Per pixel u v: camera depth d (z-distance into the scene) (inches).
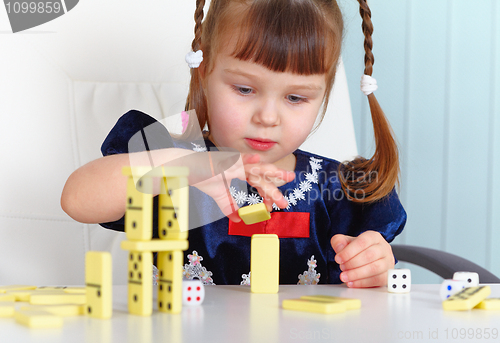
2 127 40.6
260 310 18.5
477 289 20.8
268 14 32.9
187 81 46.7
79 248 42.4
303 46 32.8
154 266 39.7
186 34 46.9
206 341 13.5
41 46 42.5
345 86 53.2
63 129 42.5
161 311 18.0
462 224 76.4
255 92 34.1
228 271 41.1
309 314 17.7
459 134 76.2
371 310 18.8
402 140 75.9
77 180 30.9
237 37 32.9
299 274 41.9
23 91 41.4
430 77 75.7
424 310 18.9
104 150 34.3
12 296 19.2
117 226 33.9
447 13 75.0
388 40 75.2
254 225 41.3
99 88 44.3
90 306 17.0
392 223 41.1
